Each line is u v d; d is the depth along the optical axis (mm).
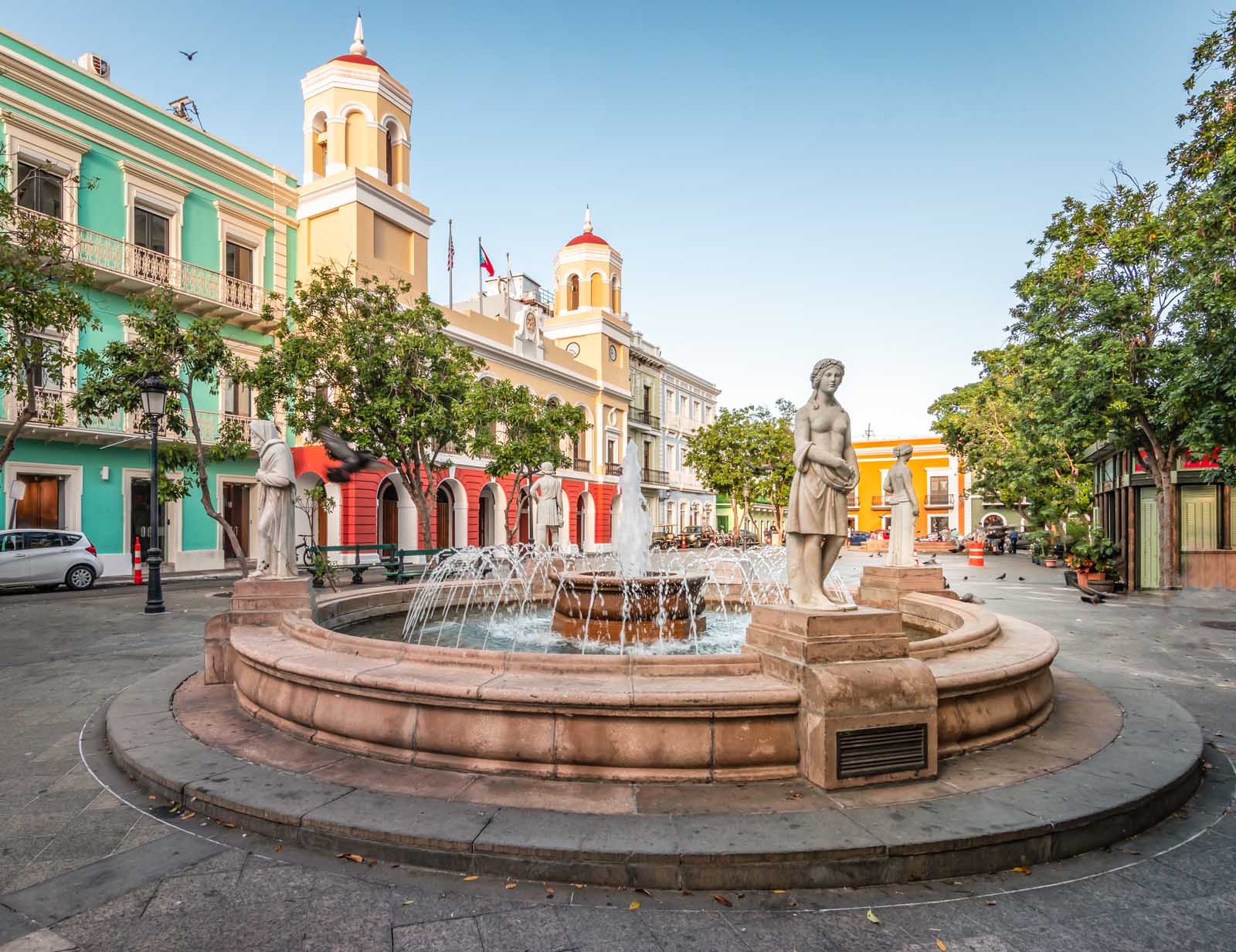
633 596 7043
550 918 2914
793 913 2953
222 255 21328
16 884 3188
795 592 4414
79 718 5738
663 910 2973
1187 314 12141
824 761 3693
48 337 16938
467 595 9344
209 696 5773
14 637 9562
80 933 2820
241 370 15445
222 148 21594
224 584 17031
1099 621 11023
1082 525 20719
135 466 19453
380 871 3279
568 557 11180
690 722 3828
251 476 22156
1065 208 15484
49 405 15781
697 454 37062
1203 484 15711
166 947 2732
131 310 18828
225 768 4152
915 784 3830
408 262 24906
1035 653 4918
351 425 15820
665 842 3180
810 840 3193
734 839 3213
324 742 4477
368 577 17734
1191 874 3307
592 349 36938
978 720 4367
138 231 19391
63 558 15406
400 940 2773
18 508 17250
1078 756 4293
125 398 13016
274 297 17188
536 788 3775
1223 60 11211
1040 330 15586
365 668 4402
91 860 3391
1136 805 3668
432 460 17250
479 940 2768
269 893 3100
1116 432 15102
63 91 17453
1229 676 7160
